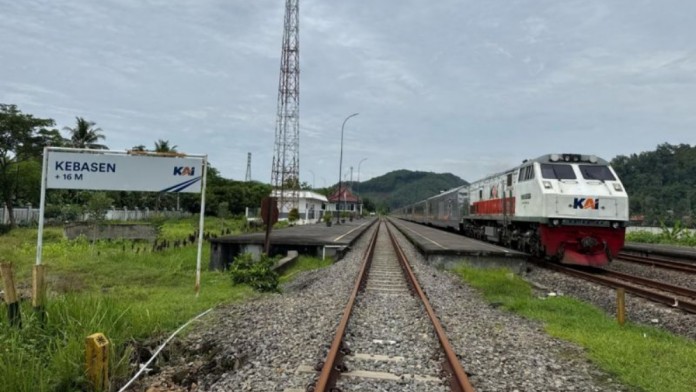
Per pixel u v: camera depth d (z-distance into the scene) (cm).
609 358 672
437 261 1795
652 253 2392
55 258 1939
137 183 1062
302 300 1028
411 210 7588
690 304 1047
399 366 617
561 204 1698
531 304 1081
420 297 1091
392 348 695
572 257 1702
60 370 524
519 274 1714
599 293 1277
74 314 684
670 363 659
